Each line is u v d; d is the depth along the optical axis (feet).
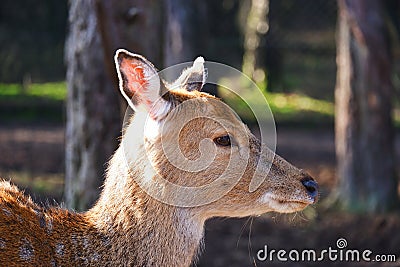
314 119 84.48
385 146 50.19
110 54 30.86
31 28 91.56
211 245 42.70
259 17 91.76
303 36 93.50
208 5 95.86
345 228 45.98
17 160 60.95
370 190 50.26
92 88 32.83
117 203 21.12
